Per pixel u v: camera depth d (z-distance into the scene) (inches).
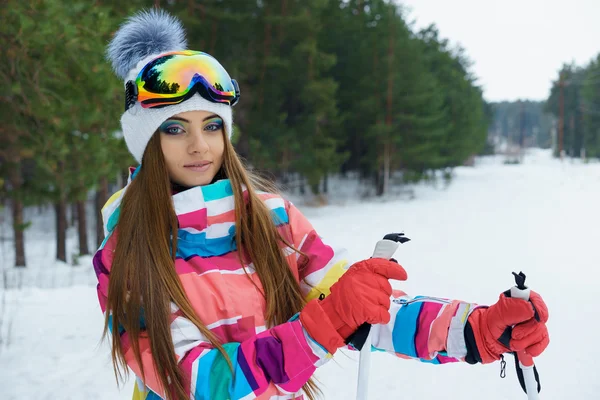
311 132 745.0
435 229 472.1
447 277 270.4
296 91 765.3
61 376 148.6
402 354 50.2
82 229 552.1
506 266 292.5
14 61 245.6
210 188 48.9
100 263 50.7
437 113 954.7
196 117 48.7
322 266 52.7
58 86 271.4
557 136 2507.4
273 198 54.9
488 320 46.0
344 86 894.4
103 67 274.1
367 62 856.3
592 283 245.3
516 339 44.9
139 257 46.8
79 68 266.7
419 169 1016.9
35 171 378.3
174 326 44.8
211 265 48.8
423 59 998.4
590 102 1824.6
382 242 44.1
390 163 922.1
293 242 53.9
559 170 1390.3
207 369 41.2
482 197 780.6
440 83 1174.3
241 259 49.7
